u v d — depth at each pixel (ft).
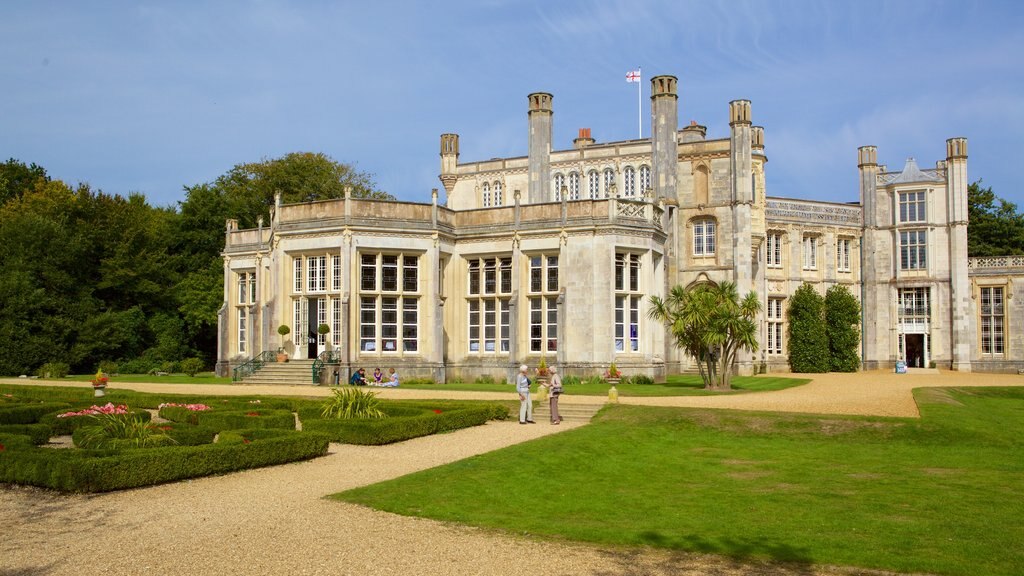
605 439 77.97
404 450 72.84
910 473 64.80
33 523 46.11
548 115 183.32
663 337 149.89
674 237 172.65
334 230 140.56
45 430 72.59
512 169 198.08
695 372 179.42
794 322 200.44
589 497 56.13
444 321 150.61
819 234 209.56
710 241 182.39
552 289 145.89
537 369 133.08
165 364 183.52
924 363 212.02
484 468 63.16
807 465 68.44
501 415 93.40
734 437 81.41
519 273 146.51
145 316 202.39
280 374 137.08
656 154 174.50
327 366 134.72
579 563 39.68
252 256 164.14
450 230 151.02
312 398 103.86
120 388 125.08
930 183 211.41
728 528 47.26
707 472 65.57
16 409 85.25
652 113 175.32
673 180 174.40
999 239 256.11
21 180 240.73
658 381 146.61
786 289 204.03
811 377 167.63
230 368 164.35
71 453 57.21
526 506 52.85
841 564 40.32
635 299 147.54
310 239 142.92
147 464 56.44
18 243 185.78
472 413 88.53
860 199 216.33
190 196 218.79
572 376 139.23
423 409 88.89
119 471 54.85
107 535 43.52
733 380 150.92
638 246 145.48
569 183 191.72
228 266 168.45
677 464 68.80
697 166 183.52
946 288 210.18
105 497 52.85
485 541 43.39
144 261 201.26
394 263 144.36
